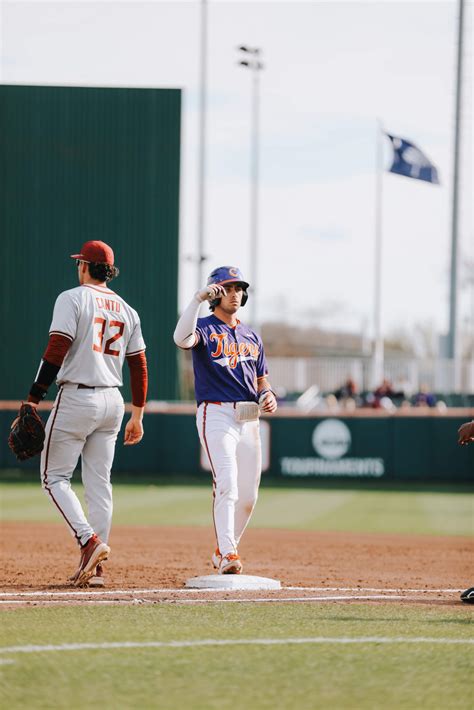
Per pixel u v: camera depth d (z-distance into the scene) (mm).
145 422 63875
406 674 12117
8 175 73750
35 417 19438
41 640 13625
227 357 20484
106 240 73438
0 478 64500
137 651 13031
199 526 37281
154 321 73188
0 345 73625
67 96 73625
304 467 63656
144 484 60688
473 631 14688
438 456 62531
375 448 63250
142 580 21203
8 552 27312
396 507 47844
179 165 73188
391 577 23188
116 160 73438
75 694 11133
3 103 73750
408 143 67250
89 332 19547
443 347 90438
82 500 47125
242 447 20938
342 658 12836
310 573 23594
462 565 26312
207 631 14367
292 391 98188
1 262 73750
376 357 96375
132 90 73438
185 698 11023
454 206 78688
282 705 10812
